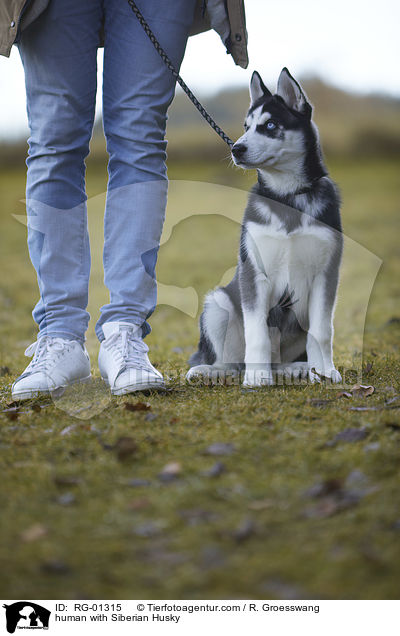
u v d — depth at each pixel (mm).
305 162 4273
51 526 2229
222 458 2723
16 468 2717
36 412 3547
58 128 3740
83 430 3150
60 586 1935
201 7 3932
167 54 3760
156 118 3834
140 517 2266
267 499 2352
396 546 2012
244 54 4023
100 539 2141
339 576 1915
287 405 3506
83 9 3645
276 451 2777
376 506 2238
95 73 3830
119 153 3871
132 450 2793
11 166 34312
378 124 37312
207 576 1945
